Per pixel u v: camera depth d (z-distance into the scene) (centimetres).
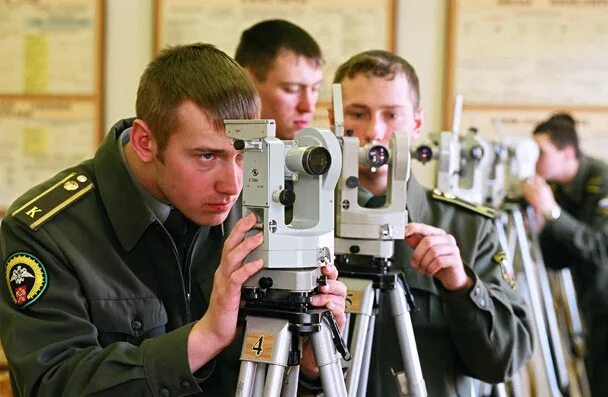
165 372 134
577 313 340
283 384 137
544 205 307
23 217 149
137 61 366
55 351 140
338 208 163
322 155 130
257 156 128
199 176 143
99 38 364
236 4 364
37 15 365
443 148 229
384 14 363
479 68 364
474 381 198
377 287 162
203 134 140
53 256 146
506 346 179
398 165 163
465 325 176
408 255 186
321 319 133
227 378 154
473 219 194
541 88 365
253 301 133
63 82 367
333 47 364
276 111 243
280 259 128
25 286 144
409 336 163
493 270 191
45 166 368
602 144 366
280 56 240
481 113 365
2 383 277
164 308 155
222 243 162
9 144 369
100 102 366
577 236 319
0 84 368
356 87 195
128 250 152
